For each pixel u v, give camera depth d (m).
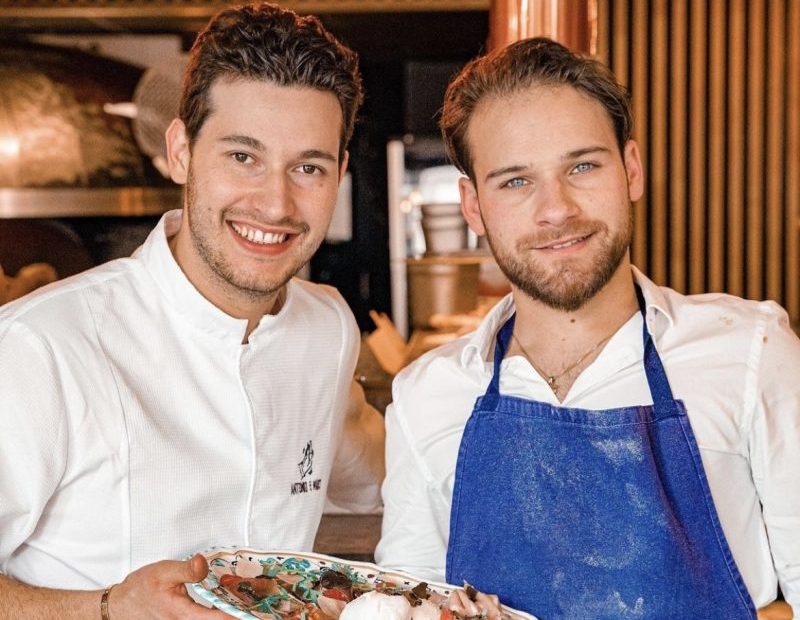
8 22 4.45
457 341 1.70
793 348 1.49
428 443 1.61
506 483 1.52
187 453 1.53
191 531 1.53
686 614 1.43
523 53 1.47
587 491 1.47
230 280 1.51
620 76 4.59
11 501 1.40
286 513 1.64
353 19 4.36
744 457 1.48
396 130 5.12
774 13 4.48
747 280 4.69
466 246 4.08
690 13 4.55
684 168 4.63
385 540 1.68
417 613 1.31
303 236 1.52
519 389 1.56
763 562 1.48
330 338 1.74
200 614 1.25
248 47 1.44
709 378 1.48
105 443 1.47
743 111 4.61
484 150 1.49
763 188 4.63
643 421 1.46
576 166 1.45
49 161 4.34
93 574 1.48
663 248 4.68
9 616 1.34
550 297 1.47
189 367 1.56
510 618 1.40
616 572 1.45
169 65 4.68
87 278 1.55
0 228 4.71
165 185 4.52
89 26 4.55
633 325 1.54
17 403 1.40
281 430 1.64
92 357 1.48
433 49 4.87
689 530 1.45
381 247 5.14
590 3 2.68
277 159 1.46
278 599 1.32
